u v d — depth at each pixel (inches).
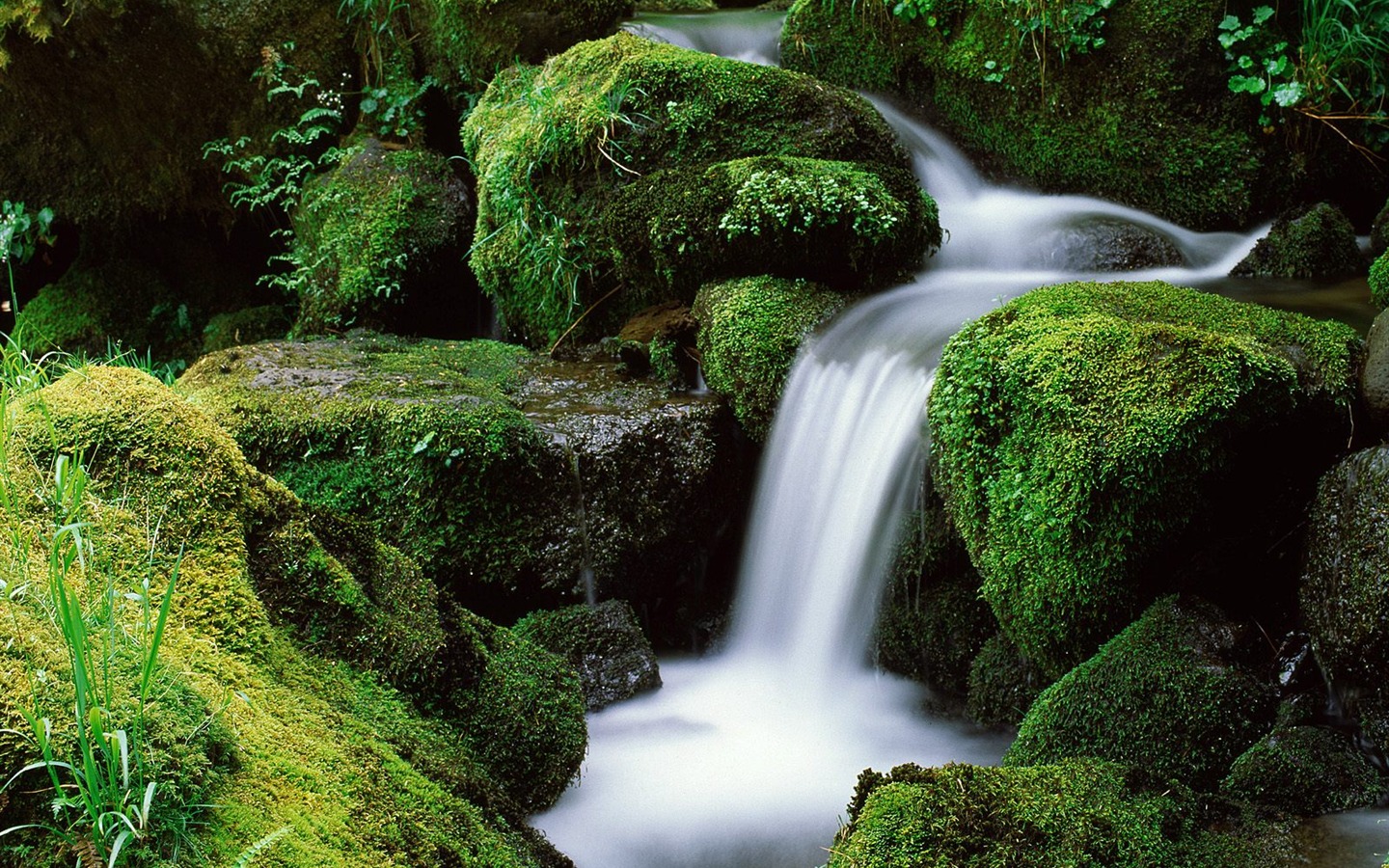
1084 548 126.6
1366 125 237.1
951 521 154.0
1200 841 102.3
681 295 206.7
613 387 193.5
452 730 122.1
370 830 94.2
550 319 228.7
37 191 286.4
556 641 161.5
